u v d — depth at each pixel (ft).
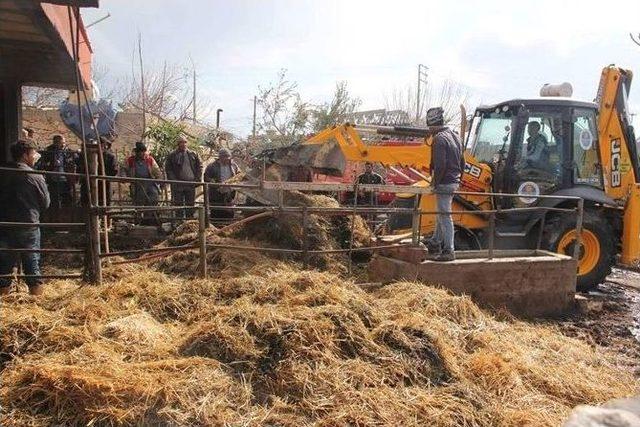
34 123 52.70
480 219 26.27
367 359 13.64
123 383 11.48
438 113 21.02
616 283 29.43
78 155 29.91
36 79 24.35
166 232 28.68
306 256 20.76
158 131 47.73
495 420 12.70
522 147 26.25
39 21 15.25
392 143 26.58
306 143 24.73
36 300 15.89
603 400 14.43
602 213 27.61
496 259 22.30
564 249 25.82
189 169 30.50
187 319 15.47
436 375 13.74
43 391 11.29
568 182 26.05
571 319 22.24
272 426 11.38
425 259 21.54
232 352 13.19
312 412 11.93
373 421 11.80
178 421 11.03
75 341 13.21
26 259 17.52
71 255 24.82
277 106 59.11
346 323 14.35
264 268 20.49
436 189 21.11
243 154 44.11
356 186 20.95
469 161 26.81
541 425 12.59
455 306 17.74
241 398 12.03
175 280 18.74
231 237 23.89
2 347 12.94
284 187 20.63
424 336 14.62
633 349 18.86
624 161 27.25
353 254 24.45
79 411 10.98
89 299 15.65
